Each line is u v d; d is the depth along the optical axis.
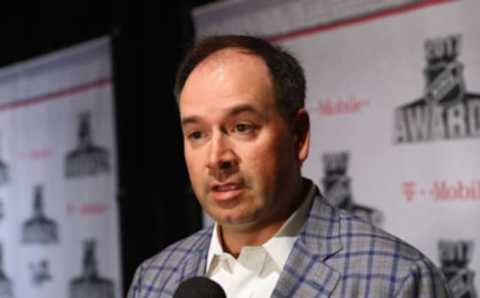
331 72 3.77
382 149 3.55
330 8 3.79
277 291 1.78
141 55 5.10
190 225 4.65
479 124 3.20
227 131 1.76
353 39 3.68
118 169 5.04
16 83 5.91
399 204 3.48
